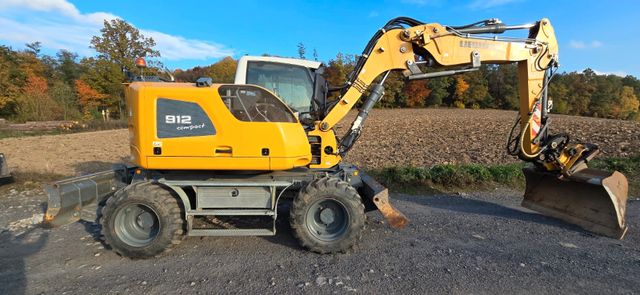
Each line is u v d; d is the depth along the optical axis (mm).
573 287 2885
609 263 3336
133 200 3377
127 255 3389
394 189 6289
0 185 6074
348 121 22078
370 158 9211
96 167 8219
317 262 3336
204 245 3729
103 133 18203
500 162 8398
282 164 3486
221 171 3818
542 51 4336
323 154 4113
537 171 4875
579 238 3998
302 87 4547
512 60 4305
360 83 4133
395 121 24672
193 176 3801
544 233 4148
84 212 3840
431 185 6473
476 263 3318
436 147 11469
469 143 12516
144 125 3359
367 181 4172
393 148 11328
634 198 5594
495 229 4277
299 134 3625
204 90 3375
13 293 2719
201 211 3547
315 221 3643
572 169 4430
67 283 2898
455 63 4168
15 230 4094
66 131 19594
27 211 4812
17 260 3314
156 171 3795
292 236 3988
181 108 3375
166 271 3131
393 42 4125
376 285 2889
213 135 3406
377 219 4613
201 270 3152
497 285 2902
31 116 27359
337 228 3613
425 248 3676
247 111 3494
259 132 3432
